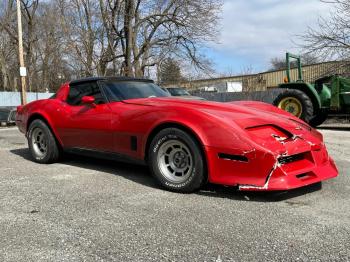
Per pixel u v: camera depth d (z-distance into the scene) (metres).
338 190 4.11
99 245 2.80
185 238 2.90
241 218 3.30
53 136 5.66
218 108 4.23
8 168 5.48
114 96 4.99
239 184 3.73
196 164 3.95
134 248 2.74
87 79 5.39
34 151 5.91
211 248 2.72
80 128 5.18
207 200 3.82
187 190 4.04
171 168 4.20
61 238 2.93
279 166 3.65
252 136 3.77
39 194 4.09
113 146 4.80
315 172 3.88
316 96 11.62
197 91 27.20
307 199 3.80
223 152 3.79
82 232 3.04
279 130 3.99
